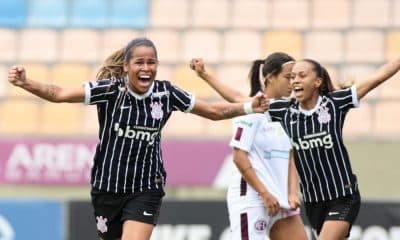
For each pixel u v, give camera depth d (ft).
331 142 79.25
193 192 138.31
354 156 141.18
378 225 115.75
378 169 140.46
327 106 79.51
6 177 140.67
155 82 70.33
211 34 181.78
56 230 122.52
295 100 80.64
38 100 166.40
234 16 185.68
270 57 81.46
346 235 81.00
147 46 68.69
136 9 188.55
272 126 80.02
